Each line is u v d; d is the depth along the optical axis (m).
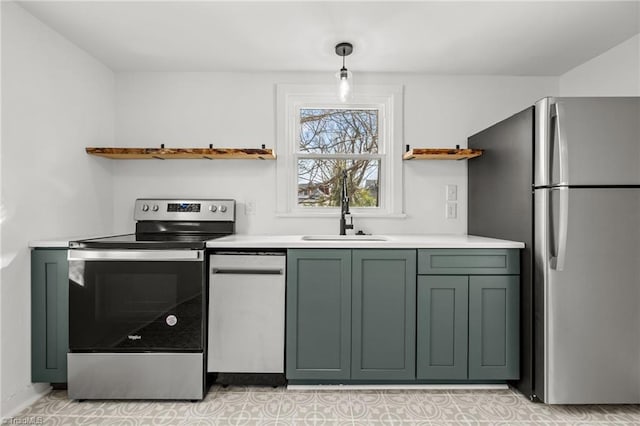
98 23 2.20
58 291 2.15
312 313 2.24
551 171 1.99
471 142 2.92
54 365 2.15
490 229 2.59
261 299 2.23
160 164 2.94
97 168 2.72
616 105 1.94
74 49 2.47
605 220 1.95
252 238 2.54
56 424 1.89
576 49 2.52
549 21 2.15
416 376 2.25
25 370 2.09
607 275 1.97
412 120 2.98
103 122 2.79
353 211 3.03
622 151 1.94
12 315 2.00
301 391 2.25
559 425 1.90
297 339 2.24
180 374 2.12
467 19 2.14
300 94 2.97
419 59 2.69
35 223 2.15
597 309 1.98
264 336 2.23
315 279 2.24
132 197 2.94
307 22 2.18
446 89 2.98
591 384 1.99
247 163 2.96
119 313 2.12
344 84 2.30
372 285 2.24
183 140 2.95
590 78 2.70
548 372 2.00
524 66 2.80
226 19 2.15
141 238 2.46
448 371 2.24
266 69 2.89
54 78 2.29
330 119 3.07
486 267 2.23
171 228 2.86
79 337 2.11
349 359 2.24
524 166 2.15
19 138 2.04
